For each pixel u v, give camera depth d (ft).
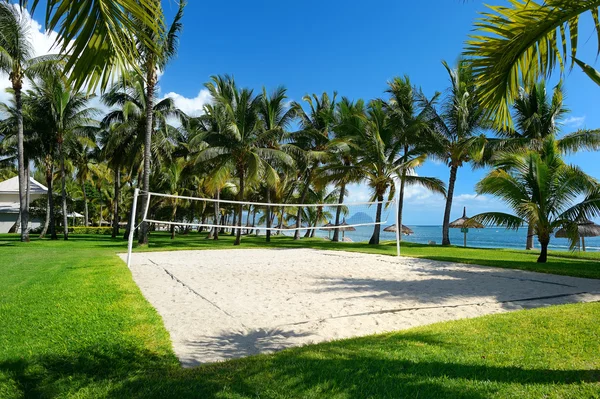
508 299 19.77
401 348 11.09
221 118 68.18
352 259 41.37
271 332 13.61
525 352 10.64
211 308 17.19
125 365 10.12
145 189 55.57
